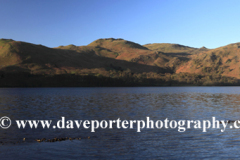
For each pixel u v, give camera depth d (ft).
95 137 76.69
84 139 74.08
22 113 132.87
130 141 71.77
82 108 160.66
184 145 67.46
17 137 76.28
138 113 134.00
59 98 275.59
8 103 202.18
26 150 62.59
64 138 74.43
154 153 60.64
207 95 340.59
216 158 57.11
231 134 80.38
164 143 69.46
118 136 77.97
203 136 77.87
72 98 275.18
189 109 154.81
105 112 138.51
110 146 66.49
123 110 148.77
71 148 64.49
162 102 213.66
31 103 202.59
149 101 226.38
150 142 70.59
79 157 57.67
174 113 134.10
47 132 83.76
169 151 62.13
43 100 240.53
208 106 175.11
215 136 77.71
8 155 58.70
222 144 68.28
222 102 213.05
